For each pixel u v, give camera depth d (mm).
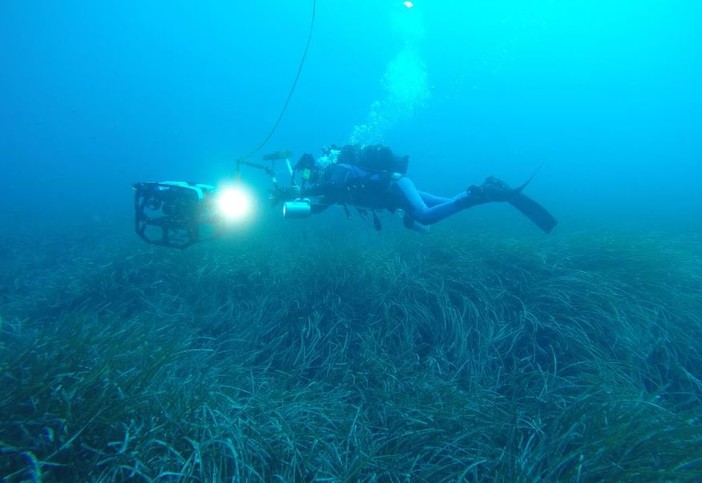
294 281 4992
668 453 2223
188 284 5367
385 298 4480
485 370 3756
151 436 2229
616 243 5398
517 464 2346
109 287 5586
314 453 2516
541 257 5027
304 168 4602
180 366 3258
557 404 3016
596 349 3672
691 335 3932
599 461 2225
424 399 3111
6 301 5926
